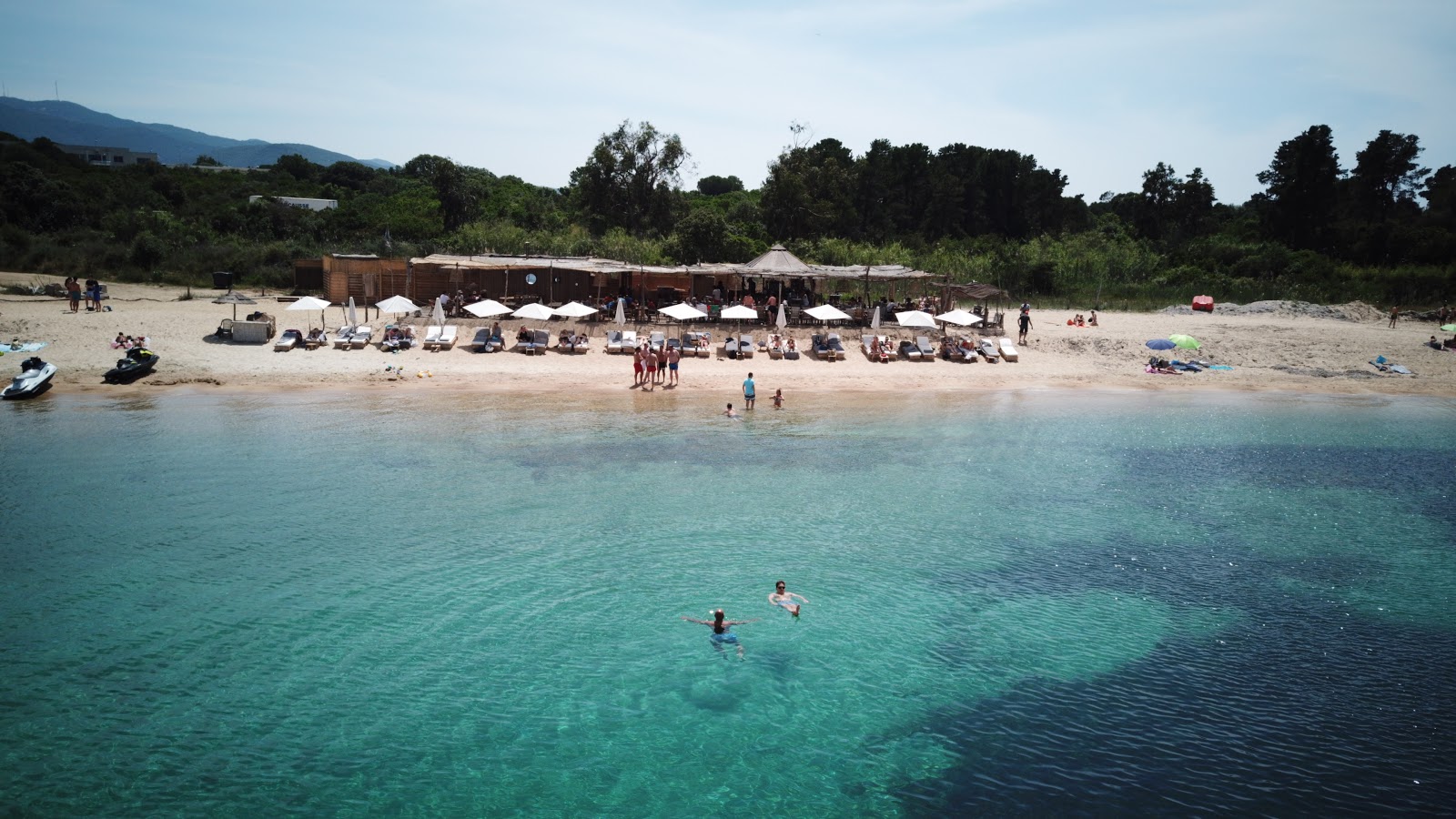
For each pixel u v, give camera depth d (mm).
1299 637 16344
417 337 42812
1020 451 29094
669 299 52188
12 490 22594
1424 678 14898
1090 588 18422
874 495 24188
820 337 44156
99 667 14320
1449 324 59688
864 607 17344
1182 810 11383
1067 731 13219
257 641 15344
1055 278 80312
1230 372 45156
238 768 11945
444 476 24781
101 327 41062
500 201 90250
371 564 18703
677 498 23500
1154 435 31750
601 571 18656
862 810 11336
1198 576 19109
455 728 13047
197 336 40719
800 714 13609
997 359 44969
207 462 25391
